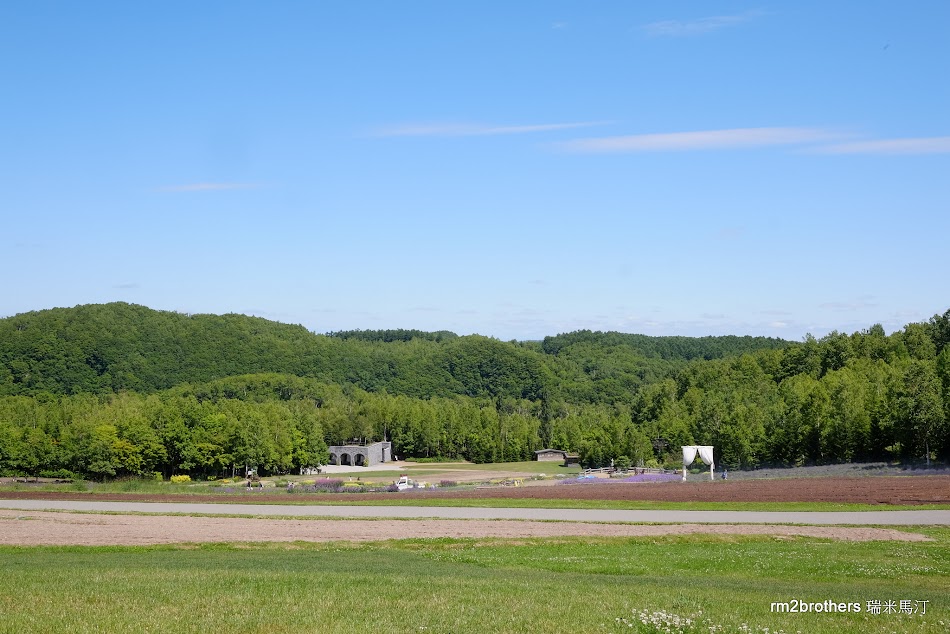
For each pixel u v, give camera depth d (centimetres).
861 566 3597
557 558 3891
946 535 4578
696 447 9081
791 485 7375
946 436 9550
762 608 2370
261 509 6197
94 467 11056
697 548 4234
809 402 11162
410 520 5334
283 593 2477
